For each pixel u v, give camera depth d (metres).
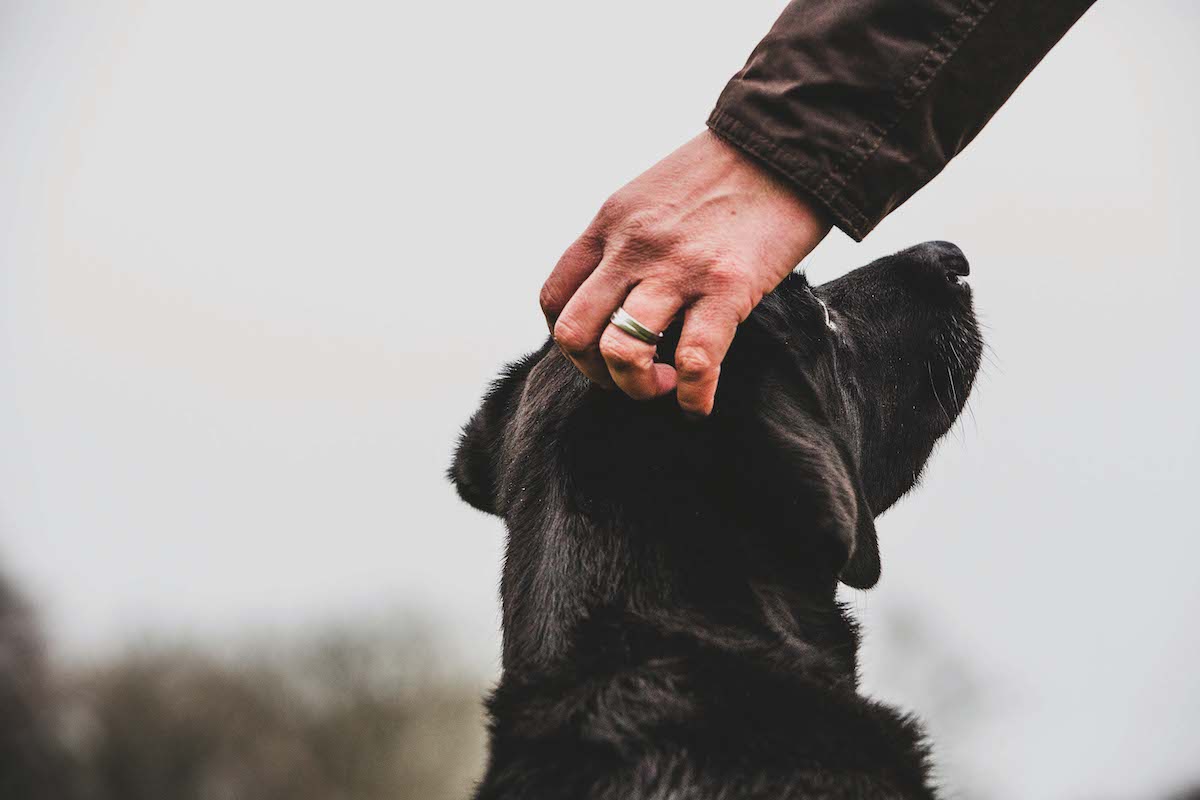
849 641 2.41
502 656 2.37
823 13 1.99
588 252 1.99
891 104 1.97
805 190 1.97
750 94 1.98
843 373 2.63
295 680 17.08
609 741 2.02
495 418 2.71
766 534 2.24
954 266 2.90
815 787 2.01
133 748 12.78
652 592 2.17
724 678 2.09
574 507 2.24
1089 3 2.00
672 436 2.21
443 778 18.00
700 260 1.91
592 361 1.98
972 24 1.96
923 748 2.25
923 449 2.84
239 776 14.52
